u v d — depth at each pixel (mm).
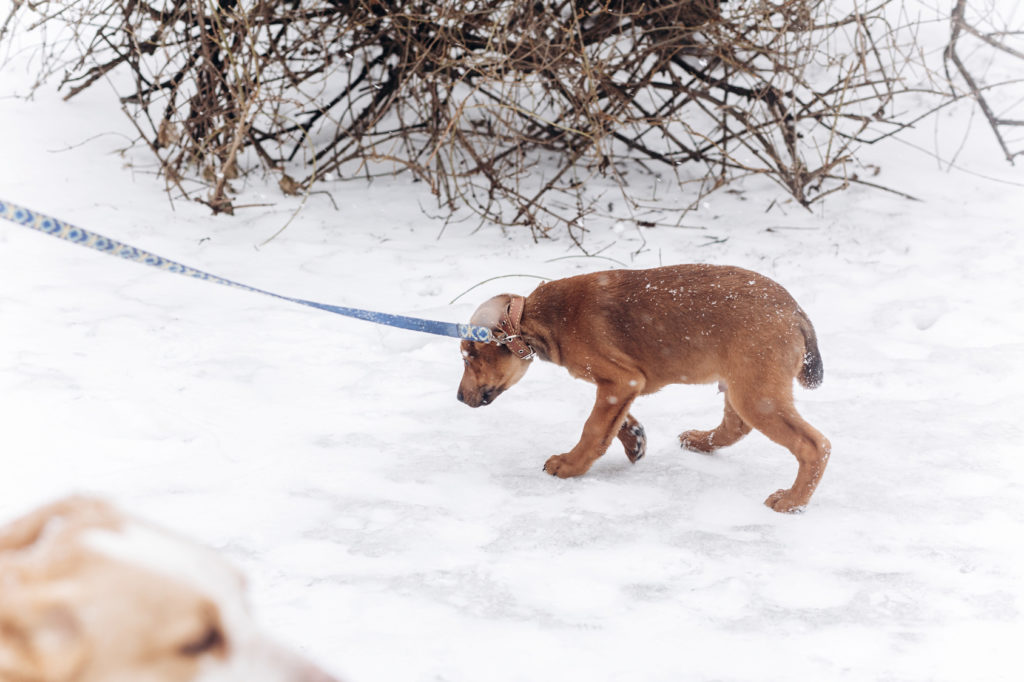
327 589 3271
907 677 2811
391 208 8281
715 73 10180
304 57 8578
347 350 5676
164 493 3973
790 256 7262
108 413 4629
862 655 2928
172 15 8305
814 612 3176
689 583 3371
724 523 3863
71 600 841
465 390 4527
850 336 5832
